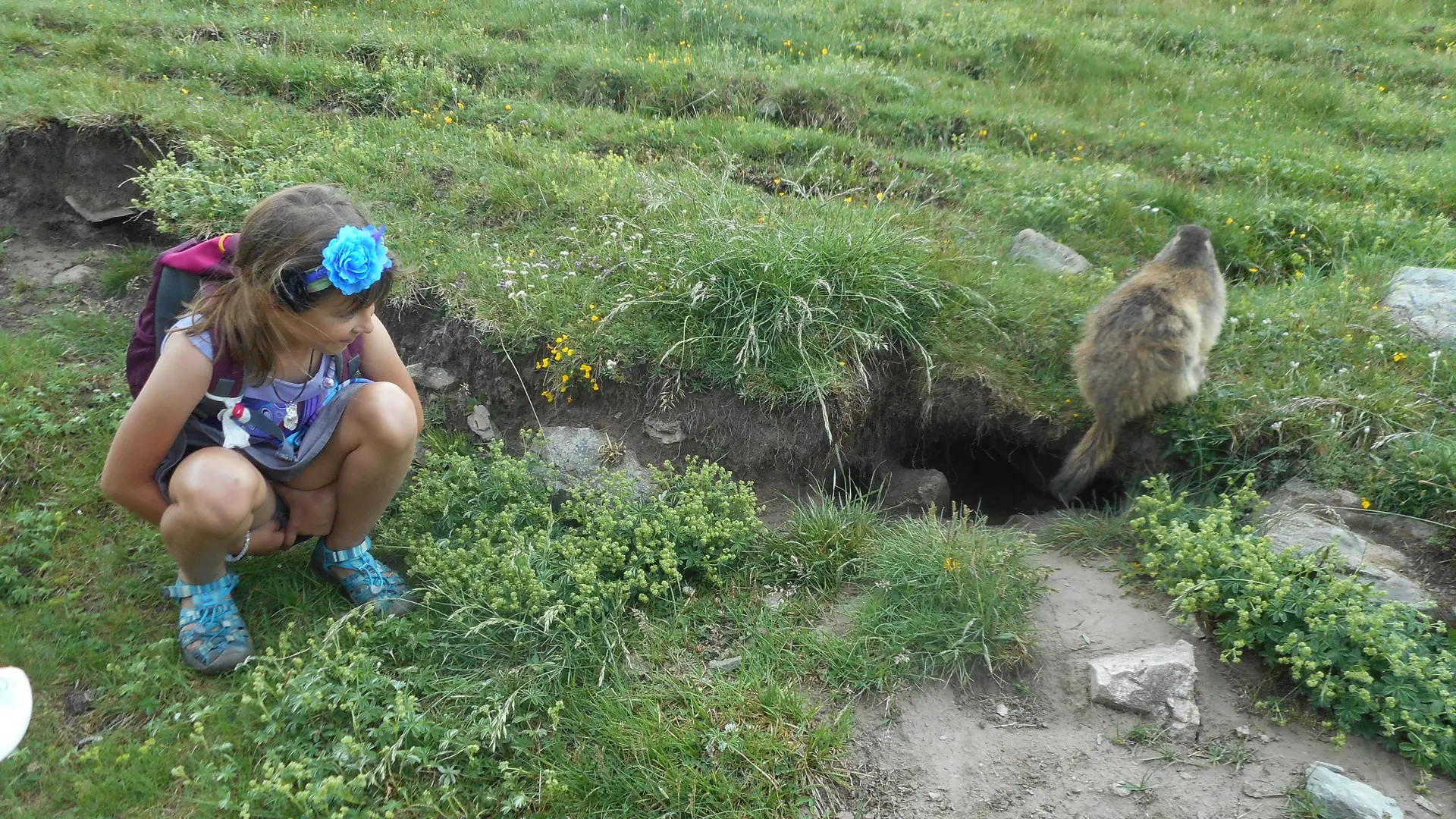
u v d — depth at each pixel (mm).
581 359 4773
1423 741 3330
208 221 5469
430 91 7523
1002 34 10047
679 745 3398
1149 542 4258
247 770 3252
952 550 4035
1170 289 4801
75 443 4438
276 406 3359
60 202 6008
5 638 3572
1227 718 3572
